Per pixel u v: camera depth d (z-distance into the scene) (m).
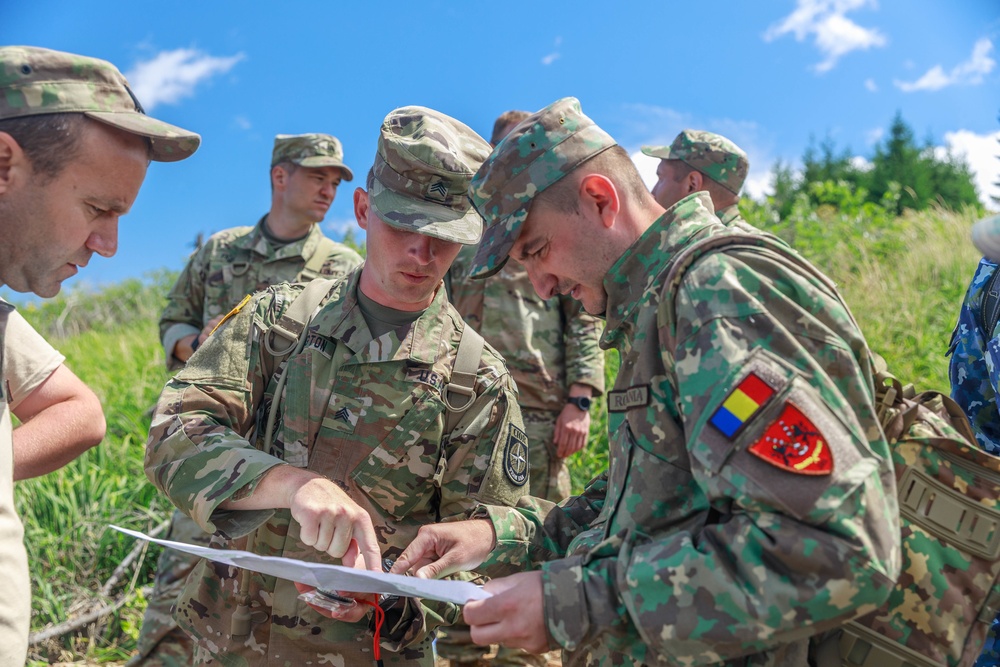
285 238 4.57
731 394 1.32
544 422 4.05
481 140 2.23
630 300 1.63
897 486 1.50
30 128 1.48
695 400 1.35
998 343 2.27
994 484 1.49
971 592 1.48
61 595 4.37
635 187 1.68
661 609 1.33
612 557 1.46
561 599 1.40
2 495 1.54
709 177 3.80
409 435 2.10
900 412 1.51
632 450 1.54
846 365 1.37
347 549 1.83
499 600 1.43
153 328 11.38
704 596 1.31
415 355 2.12
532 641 1.42
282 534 2.05
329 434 2.09
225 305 4.48
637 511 1.50
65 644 4.13
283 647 2.03
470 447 2.15
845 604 1.24
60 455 2.09
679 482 1.48
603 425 5.25
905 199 17.19
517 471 2.18
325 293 2.21
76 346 9.66
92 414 2.16
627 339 1.66
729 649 1.30
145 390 6.85
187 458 1.93
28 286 1.61
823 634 1.50
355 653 2.03
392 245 2.07
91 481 4.91
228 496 1.85
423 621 2.00
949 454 1.51
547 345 4.05
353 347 2.11
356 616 1.92
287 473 1.86
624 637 1.40
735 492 1.30
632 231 1.65
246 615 2.04
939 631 1.46
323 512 1.77
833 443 1.28
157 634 3.16
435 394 2.12
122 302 13.35
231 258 4.52
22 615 1.53
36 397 2.11
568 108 1.66
